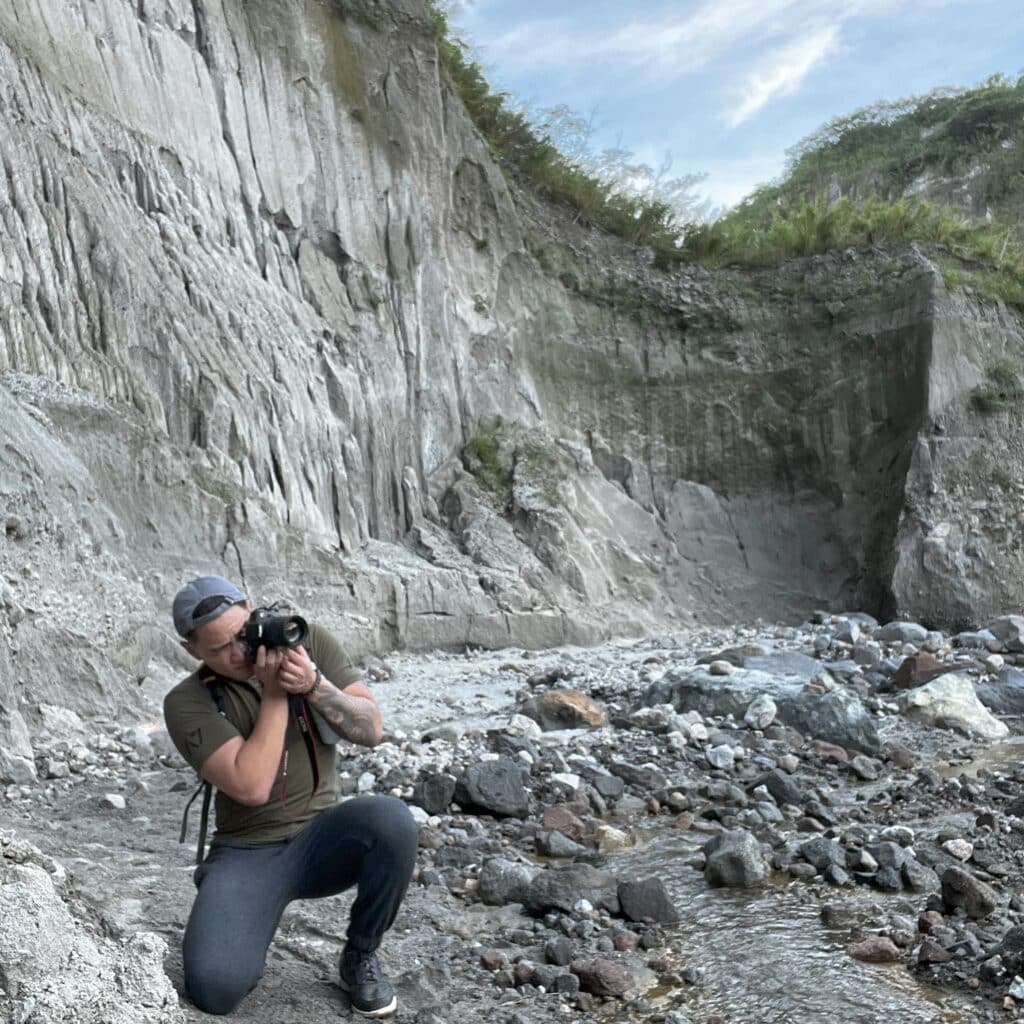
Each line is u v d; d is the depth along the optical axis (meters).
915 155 35.34
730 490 18.73
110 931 3.72
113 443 10.42
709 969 4.36
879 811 6.71
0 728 6.81
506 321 17.94
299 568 12.37
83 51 12.36
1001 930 4.63
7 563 7.84
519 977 4.19
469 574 14.57
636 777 7.23
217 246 13.68
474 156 17.95
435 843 5.71
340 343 15.15
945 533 17.45
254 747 3.37
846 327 18.88
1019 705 9.80
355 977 3.62
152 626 9.50
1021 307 19.38
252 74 14.91
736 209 31.84
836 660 12.30
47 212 10.91
